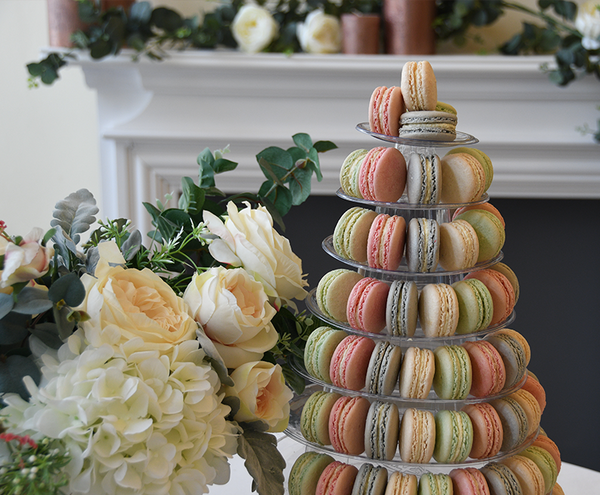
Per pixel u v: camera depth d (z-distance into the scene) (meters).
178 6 1.66
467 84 1.55
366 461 0.56
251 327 0.53
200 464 0.49
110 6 1.51
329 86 1.56
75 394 0.45
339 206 1.77
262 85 1.57
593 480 0.87
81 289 0.46
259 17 1.48
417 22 1.49
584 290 1.83
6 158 1.86
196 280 0.55
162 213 0.65
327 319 0.60
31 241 0.46
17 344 0.50
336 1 1.60
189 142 1.63
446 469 0.56
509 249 1.82
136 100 1.63
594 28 1.43
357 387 0.56
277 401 0.57
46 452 0.44
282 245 0.61
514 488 0.53
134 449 0.46
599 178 1.65
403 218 0.57
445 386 0.54
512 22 1.63
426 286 0.56
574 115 1.58
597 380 1.89
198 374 0.49
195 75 1.56
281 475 0.55
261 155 0.75
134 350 0.48
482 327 0.57
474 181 0.55
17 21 1.76
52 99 1.82
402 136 0.57
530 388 0.63
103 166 1.68
